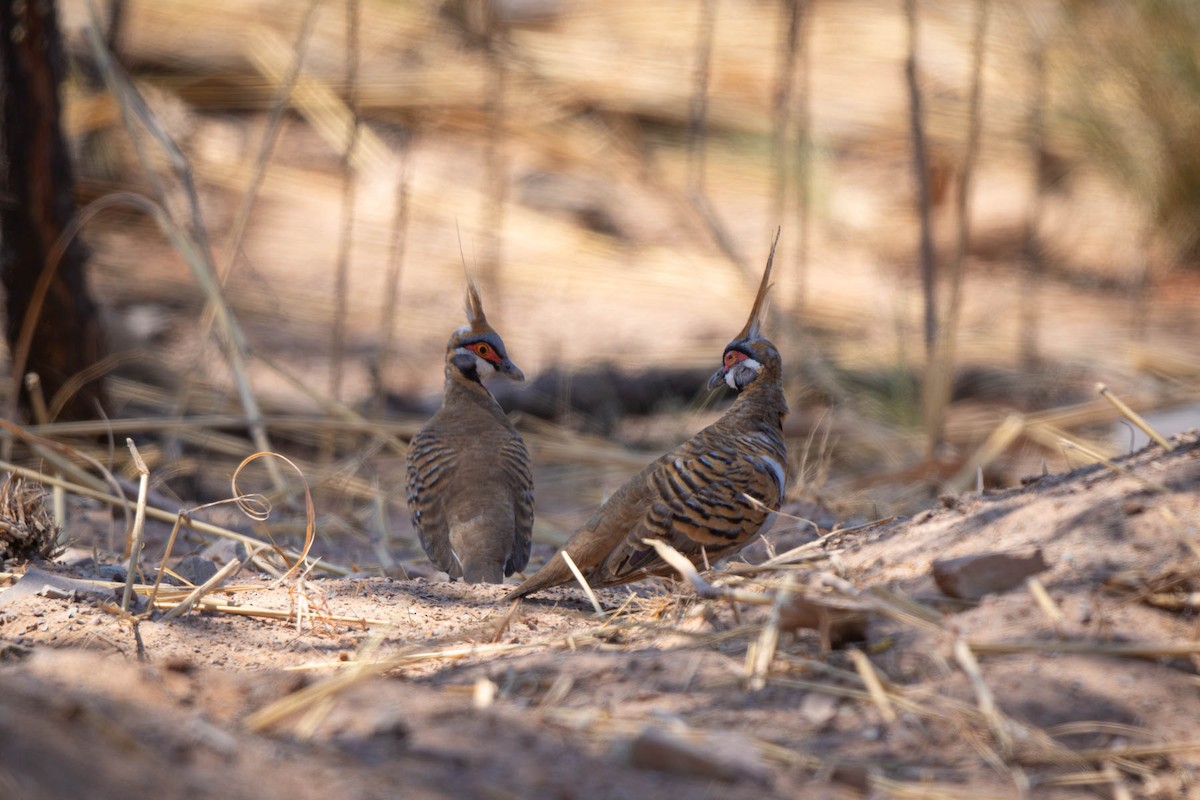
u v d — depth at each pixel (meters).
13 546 7.98
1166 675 5.22
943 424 13.81
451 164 23.00
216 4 24.77
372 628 6.83
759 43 25.02
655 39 25.44
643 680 5.47
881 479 13.01
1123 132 21.14
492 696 5.30
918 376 16.59
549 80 24.59
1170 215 20.89
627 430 15.82
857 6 25.94
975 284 20.52
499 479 8.54
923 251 14.13
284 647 6.46
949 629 5.43
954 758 4.83
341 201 21.94
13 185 11.52
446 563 8.34
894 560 6.31
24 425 12.03
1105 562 5.82
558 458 14.32
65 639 6.43
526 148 23.55
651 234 21.97
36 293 11.55
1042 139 21.75
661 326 18.83
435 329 18.72
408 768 4.35
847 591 5.75
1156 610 5.54
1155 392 15.82
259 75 23.94
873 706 5.12
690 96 24.25
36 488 8.86
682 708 5.20
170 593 7.28
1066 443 7.25
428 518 8.57
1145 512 6.05
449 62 24.53
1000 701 5.09
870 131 24.02
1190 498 6.10
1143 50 20.77
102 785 3.69
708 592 5.75
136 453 7.37
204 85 23.50
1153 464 6.55
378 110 23.64
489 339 9.05
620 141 23.88
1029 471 13.76
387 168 22.61
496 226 18.73
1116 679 5.18
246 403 12.23
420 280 20.12
